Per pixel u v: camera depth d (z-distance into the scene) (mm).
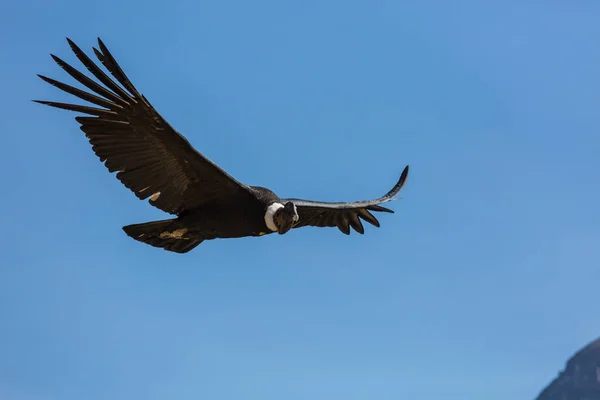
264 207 17609
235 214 17688
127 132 16922
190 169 17219
